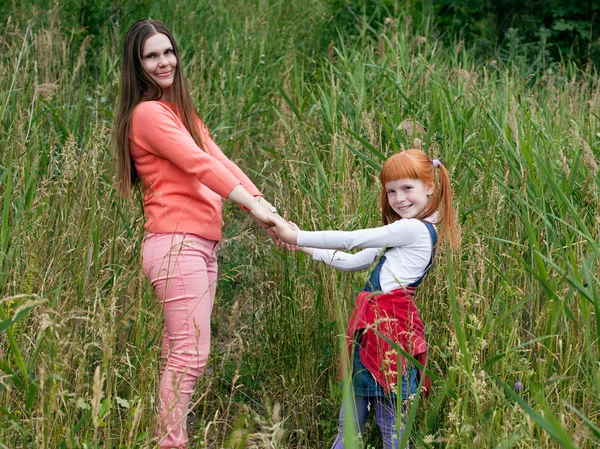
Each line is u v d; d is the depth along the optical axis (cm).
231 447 221
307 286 379
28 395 246
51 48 598
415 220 301
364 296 301
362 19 770
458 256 342
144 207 325
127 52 321
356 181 408
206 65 663
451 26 812
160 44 318
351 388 289
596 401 295
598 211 364
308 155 502
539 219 379
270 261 427
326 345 362
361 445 287
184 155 307
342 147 430
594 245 316
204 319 313
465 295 291
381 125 467
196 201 317
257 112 609
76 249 362
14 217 375
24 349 299
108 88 571
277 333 381
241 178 343
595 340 293
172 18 734
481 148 453
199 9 768
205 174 307
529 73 718
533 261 352
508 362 303
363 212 384
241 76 639
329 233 310
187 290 309
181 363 306
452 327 324
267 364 376
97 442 264
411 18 780
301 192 422
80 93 521
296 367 360
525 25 831
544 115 516
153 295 362
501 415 272
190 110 333
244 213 545
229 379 376
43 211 365
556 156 419
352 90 554
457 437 263
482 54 791
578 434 244
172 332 311
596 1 811
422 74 541
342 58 606
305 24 825
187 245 305
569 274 315
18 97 523
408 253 299
